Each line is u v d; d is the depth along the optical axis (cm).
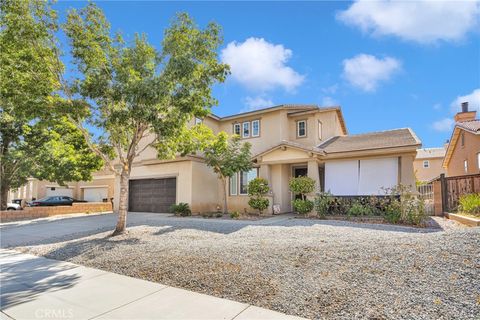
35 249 915
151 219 1509
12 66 845
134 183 2127
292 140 1953
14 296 509
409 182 1455
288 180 1870
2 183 1969
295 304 439
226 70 1023
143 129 1066
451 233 688
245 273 562
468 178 1314
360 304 421
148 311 438
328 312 411
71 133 1977
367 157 1572
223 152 1669
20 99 865
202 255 692
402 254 569
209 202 1920
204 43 990
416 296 427
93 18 934
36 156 1928
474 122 2062
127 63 941
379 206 1400
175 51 977
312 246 690
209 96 1030
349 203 1501
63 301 484
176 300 477
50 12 898
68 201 2741
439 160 3603
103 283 572
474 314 373
